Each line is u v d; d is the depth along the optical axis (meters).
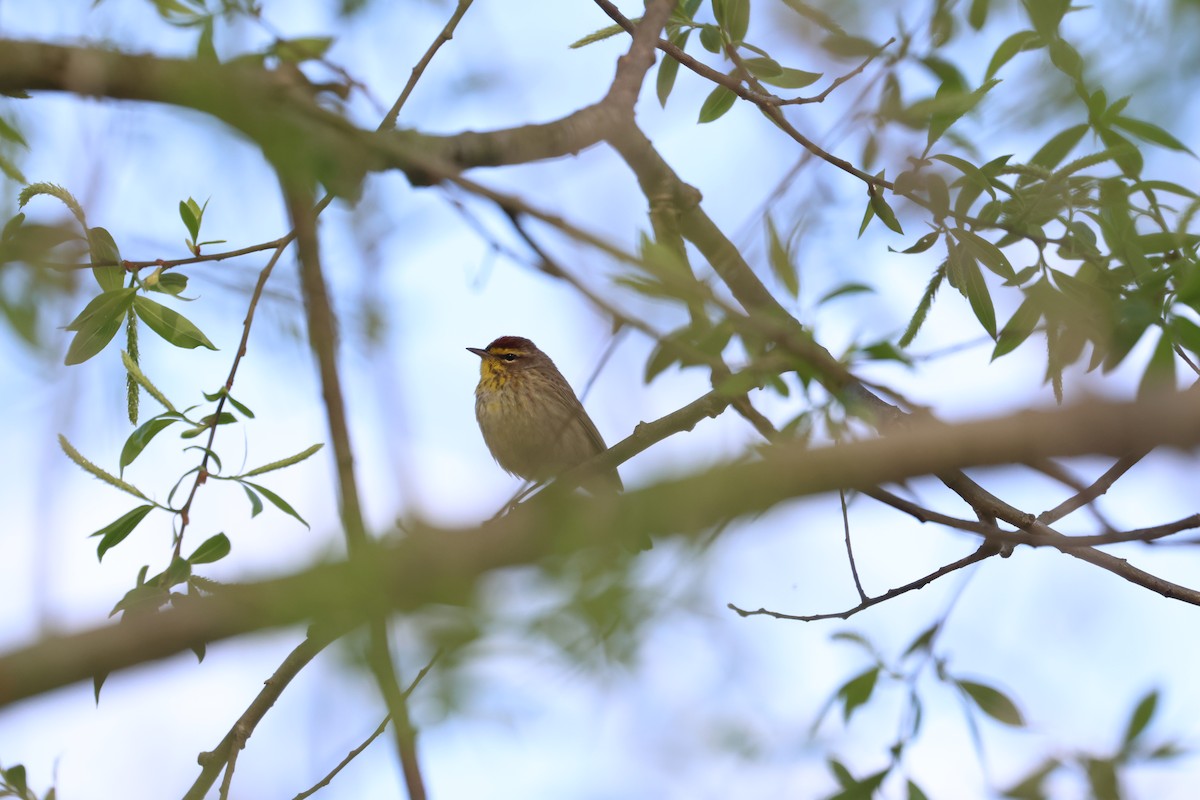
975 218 8.18
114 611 7.67
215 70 5.71
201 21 7.76
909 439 4.98
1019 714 8.89
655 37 8.13
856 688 9.08
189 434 8.17
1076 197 8.12
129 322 8.32
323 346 6.73
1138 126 7.59
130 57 5.66
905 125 8.86
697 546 5.51
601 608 5.31
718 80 8.93
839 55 9.00
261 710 9.36
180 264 8.16
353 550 5.10
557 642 5.36
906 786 8.74
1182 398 4.75
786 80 9.15
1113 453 4.81
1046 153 8.10
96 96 5.61
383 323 5.82
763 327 6.00
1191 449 4.77
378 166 6.05
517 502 5.75
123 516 7.92
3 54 5.49
